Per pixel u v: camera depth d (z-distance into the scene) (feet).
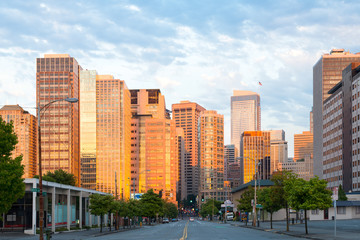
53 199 200.54
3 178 133.80
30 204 192.34
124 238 139.85
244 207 313.53
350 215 333.42
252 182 444.96
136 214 307.78
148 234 168.76
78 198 255.70
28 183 182.70
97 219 308.60
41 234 100.07
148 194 401.90
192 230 206.18
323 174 623.77
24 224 191.31
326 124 615.16
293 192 145.89
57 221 217.15
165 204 609.83
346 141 517.55
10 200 138.31
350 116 504.84
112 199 220.02
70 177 492.54
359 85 477.36
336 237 119.03
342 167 533.96
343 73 535.19
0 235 168.35
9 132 143.23
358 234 136.56
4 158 140.05
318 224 245.86
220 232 179.83
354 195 409.90
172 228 247.70
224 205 488.85
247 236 143.23
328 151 601.21
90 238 148.15
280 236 142.31
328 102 606.96
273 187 184.44
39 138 102.32
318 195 143.74
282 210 404.77
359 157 474.08
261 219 401.08
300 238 128.47
